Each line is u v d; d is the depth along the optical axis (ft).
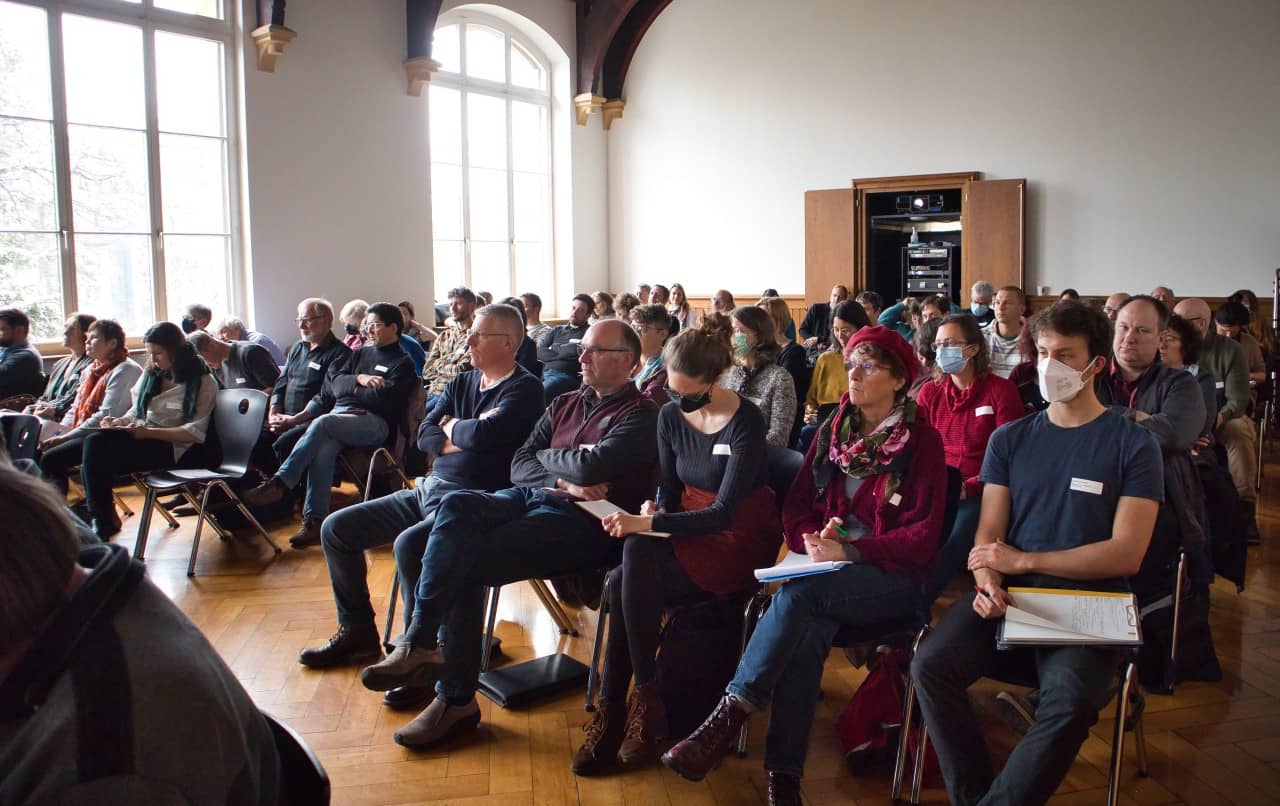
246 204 26.05
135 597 2.98
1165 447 8.96
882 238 34.91
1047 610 6.61
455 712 8.46
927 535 7.45
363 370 16.43
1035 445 7.32
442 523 8.42
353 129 28.30
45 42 22.65
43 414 18.06
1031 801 6.03
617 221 38.81
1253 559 13.57
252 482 16.20
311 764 3.72
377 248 29.14
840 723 8.27
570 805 7.41
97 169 23.68
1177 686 9.33
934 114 32.22
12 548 2.65
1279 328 25.08
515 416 10.13
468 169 34.12
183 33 24.89
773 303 18.16
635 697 7.91
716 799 7.51
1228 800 7.29
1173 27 28.43
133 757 2.80
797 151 34.78
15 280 22.50
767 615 7.33
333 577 10.15
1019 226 30.53
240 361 19.86
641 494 9.31
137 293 24.62
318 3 27.14
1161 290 19.79
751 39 35.27
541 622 11.50
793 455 9.14
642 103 37.73
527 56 36.01
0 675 2.75
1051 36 30.17
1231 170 27.99
